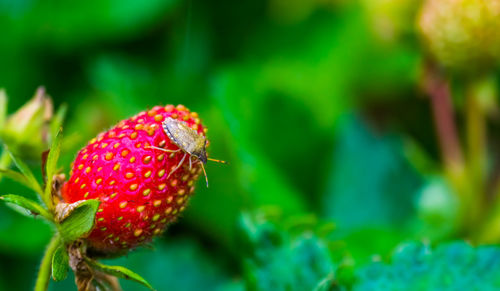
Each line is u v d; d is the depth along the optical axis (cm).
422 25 37
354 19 44
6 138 31
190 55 44
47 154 27
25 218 37
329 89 44
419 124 46
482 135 38
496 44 35
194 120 27
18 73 43
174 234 39
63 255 27
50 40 44
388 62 44
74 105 42
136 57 44
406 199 41
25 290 37
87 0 44
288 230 33
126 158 27
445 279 31
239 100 39
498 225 38
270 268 32
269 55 46
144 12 43
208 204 38
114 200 27
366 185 42
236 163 37
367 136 43
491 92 40
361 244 36
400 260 31
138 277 27
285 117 40
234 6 46
